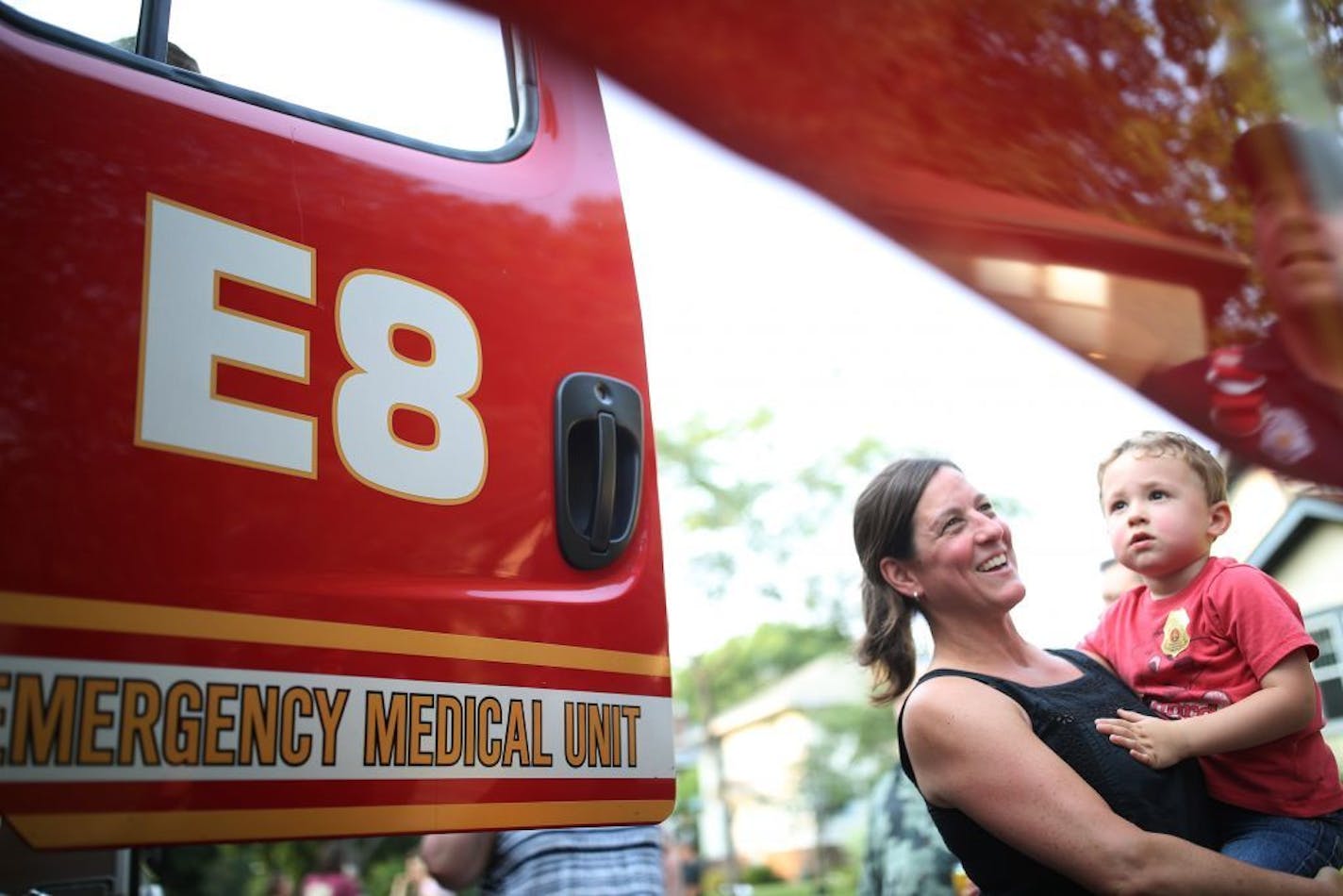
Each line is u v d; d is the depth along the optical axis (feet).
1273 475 5.83
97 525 5.54
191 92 6.62
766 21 4.23
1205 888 6.81
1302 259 5.06
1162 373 5.10
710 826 123.85
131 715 5.41
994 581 8.09
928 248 4.67
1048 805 7.06
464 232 7.63
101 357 5.76
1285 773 7.76
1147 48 4.86
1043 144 4.74
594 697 7.38
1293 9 5.15
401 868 36.81
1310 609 17.25
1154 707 8.16
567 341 7.98
